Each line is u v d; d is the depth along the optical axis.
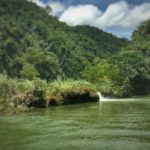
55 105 52.59
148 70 126.31
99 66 116.75
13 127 29.48
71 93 56.31
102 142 23.20
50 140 23.98
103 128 28.80
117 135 25.64
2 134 26.30
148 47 166.00
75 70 193.50
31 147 21.94
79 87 58.78
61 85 56.22
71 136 25.36
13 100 42.97
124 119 34.47
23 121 33.12
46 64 192.50
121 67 120.62
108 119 34.53
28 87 47.41
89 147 21.80
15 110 41.16
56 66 193.25
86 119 34.59
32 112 41.91
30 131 27.47
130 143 22.70
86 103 58.47
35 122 32.34
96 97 63.06
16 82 47.41
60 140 23.95
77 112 41.78
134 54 130.88
